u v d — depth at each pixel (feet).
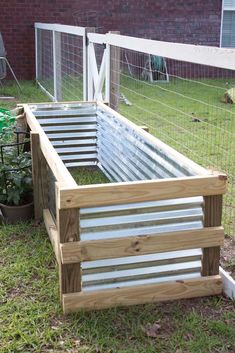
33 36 32.96
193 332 7.45
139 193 7.75
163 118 20.01
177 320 7.71
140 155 11.09
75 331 7.44
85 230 7.75
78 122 14.55
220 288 8.35
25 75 33.50
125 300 8.00
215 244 8.20
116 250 7.84
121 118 12.48
